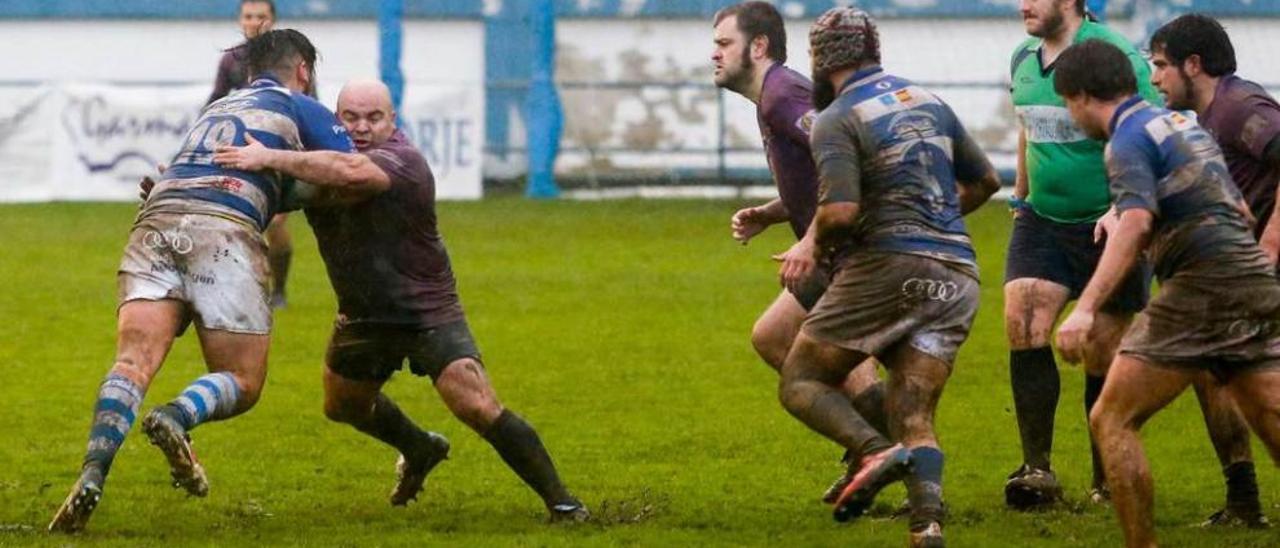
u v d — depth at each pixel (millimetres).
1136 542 20438
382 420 24250
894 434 20891
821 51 21250
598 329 43656
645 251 60906
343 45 95625
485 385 23219
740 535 22938
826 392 21062
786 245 63062
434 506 24906
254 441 29938
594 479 26984
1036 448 24891
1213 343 20156
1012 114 84125
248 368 22344
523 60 90688
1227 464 23812
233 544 22047
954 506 25062
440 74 94188
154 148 76188
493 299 49000
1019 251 25469
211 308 22062
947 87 84625
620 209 75250
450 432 31047
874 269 20828
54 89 76188
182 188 22297
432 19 93812
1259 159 22719
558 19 89750
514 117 84562
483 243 62812
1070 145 24828
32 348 40312
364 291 22984
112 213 70938
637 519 23828
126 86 77062
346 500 25359
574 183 84125
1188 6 82562
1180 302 20188
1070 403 34250
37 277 52625
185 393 21672
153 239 22094
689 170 84062
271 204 22703
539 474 23422
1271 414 20297
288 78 23500
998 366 38438
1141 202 19672
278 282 46438
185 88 76500
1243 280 20062
